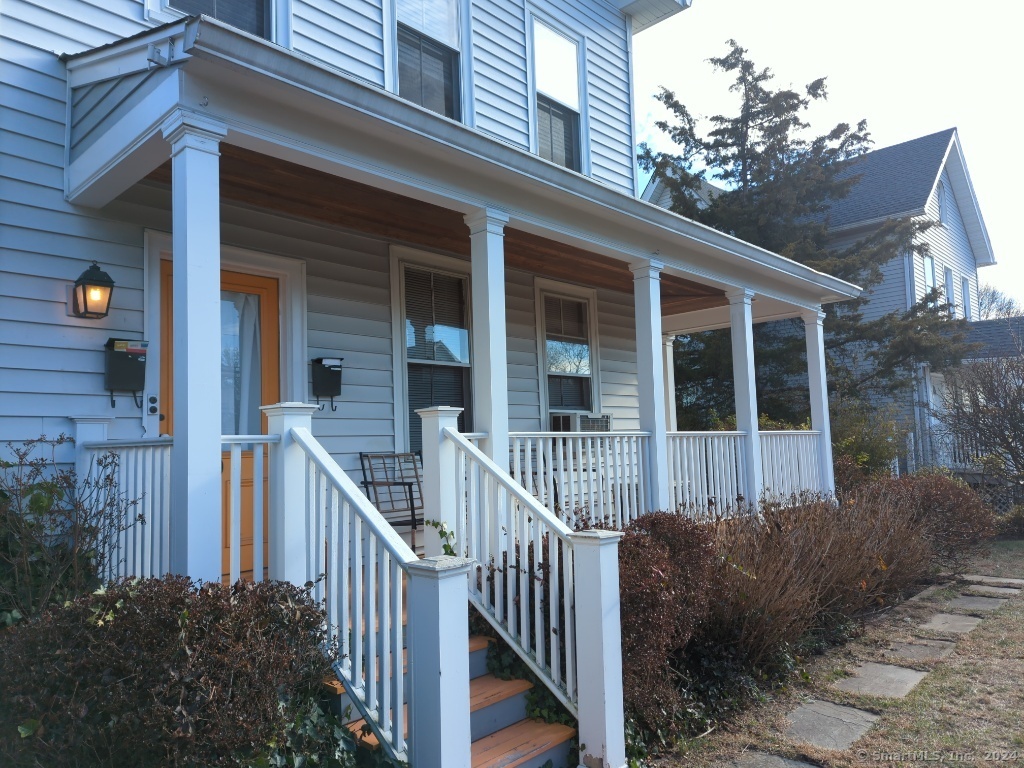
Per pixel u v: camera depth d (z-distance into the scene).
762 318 9.66
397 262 6.48
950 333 16.12
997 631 5.71
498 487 4.12
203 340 3.36
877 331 15.61
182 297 3.36
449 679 2.67
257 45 3.38
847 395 15.62
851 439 12.24
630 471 5.93
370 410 6.16
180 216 3.41
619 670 3.46
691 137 18.75
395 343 6.40
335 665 3.19
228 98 3.57
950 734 3.85
